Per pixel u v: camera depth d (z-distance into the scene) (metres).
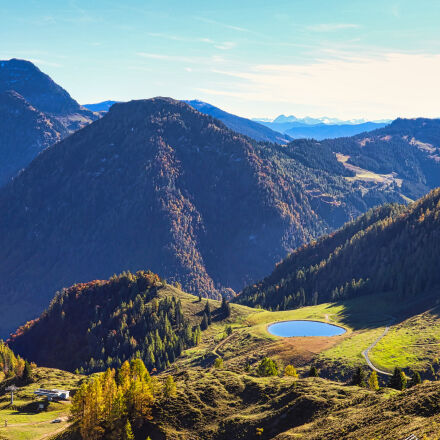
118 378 113.31
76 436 97.38
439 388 73.19
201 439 88.31
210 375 115.62
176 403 99.44
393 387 101.75
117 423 94.69
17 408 123.25
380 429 65.81
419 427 60.50
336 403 87.00
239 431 87.81
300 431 79.25
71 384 147.75
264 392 101.94
